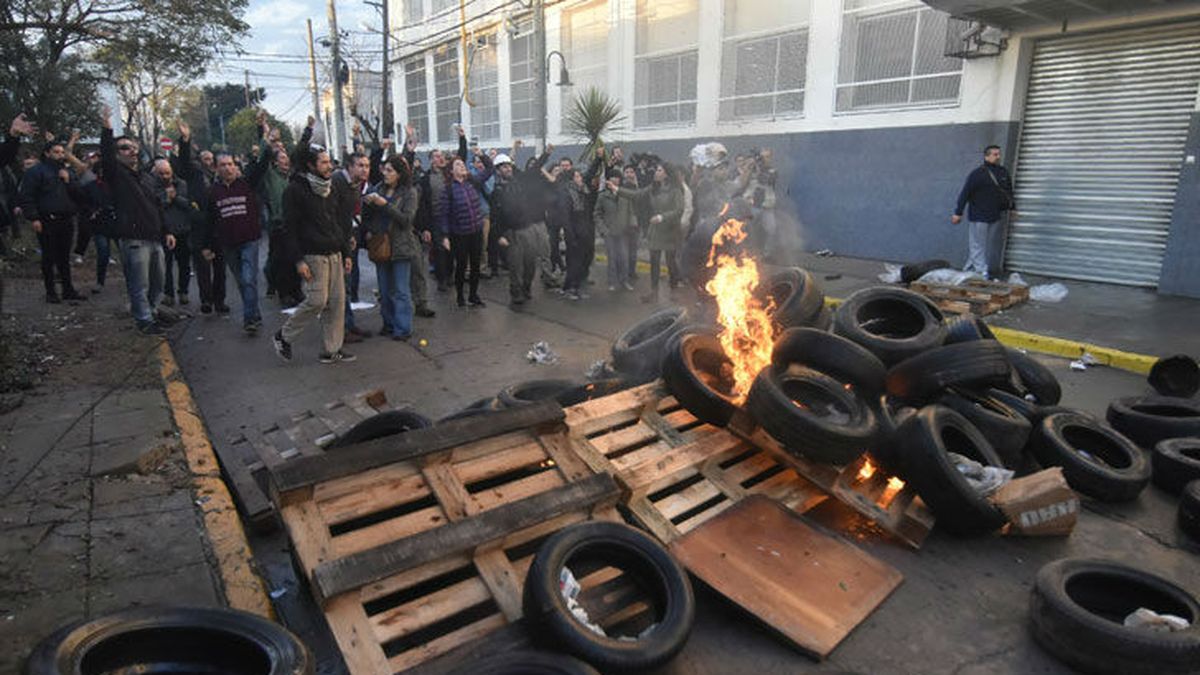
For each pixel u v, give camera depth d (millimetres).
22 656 2863
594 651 2666
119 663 2582
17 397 5781
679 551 3541
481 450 3709
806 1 13648
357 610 2834
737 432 4359
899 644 3182
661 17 16969
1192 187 9383
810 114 13758
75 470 4520
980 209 10336
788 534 3770
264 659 2596
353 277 10406
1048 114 10867
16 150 6977
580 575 3207
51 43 15805
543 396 5312
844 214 13461
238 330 8734
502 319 9352
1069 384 6648
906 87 12312
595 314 9594
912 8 11984
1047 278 11133
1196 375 6035
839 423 4109
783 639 3135
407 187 8078
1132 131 10055
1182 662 2812
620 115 18375
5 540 3701
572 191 10367
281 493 3066
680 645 2842
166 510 4062
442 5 26422
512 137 23672
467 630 2924
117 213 7781
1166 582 3293
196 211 9250
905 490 4207
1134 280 10336
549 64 20844
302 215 6973
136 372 6605
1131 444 4754
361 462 3285
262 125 8398
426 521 3262
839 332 5270
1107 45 10109
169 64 15977
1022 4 9562
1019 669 3037
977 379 4645
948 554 3893
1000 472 4148
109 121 7559
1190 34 9344
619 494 3641
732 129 15320
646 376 5453
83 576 3428
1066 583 3262
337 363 7363
